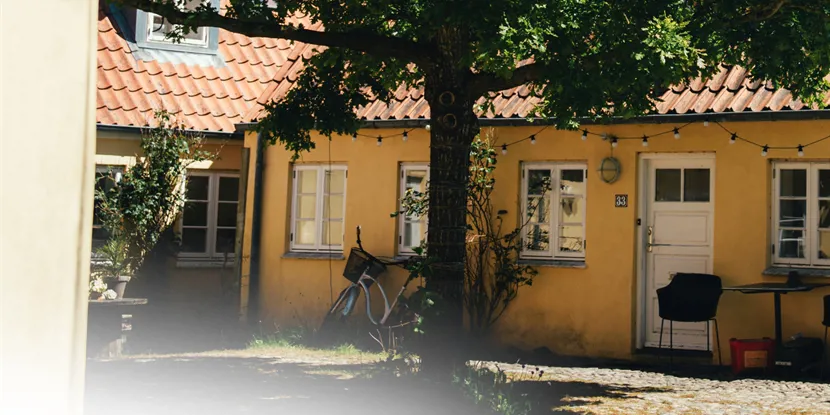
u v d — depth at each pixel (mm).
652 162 12938
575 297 13133
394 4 10219
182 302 15922
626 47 8273
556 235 13484
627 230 12867
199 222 16281
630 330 12773
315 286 15047
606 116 10664
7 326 3615
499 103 13883
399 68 11078
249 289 15477
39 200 3717
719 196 12359
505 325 13516
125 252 14812
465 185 9875
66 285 3828
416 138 14461
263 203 15633
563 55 8453
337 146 15062
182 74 16625
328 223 15211
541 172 13602
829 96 11672
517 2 8219
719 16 9125
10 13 3602
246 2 9773
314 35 9750
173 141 15430
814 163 12023
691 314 11727
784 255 12141
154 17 16797
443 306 9688
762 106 12031
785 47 9227
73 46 3830
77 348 3883
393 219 14578
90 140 3916
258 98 16328
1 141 3566
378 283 14242
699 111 12336
